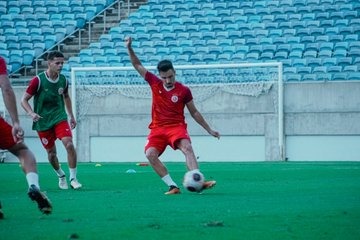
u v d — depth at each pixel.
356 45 62.75
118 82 58.59
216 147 56.44
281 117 55.19
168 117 28.58
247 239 17.08
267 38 64.75
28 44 68.62
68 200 26.67
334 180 35.25
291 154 55.62
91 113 58.25
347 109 54.56
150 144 28.73
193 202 25.28
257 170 43.56
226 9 69.94
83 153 58.41
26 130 58.69
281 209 22.78
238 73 59.81
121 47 67.19
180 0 71.81
